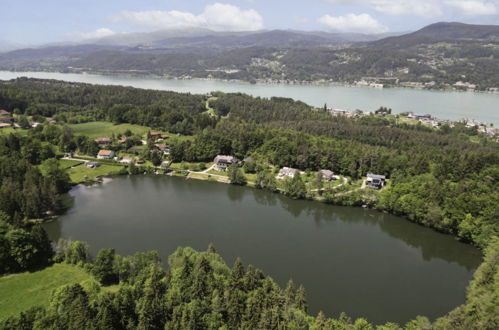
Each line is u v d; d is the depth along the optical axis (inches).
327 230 5388.8
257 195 6781.5
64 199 6353.3
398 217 5826.8
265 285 3097.9
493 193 5364.2
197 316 2618.1
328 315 3462.1
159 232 5137.8
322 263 4416.8
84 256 3823.8
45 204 5590.6
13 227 3932.1
